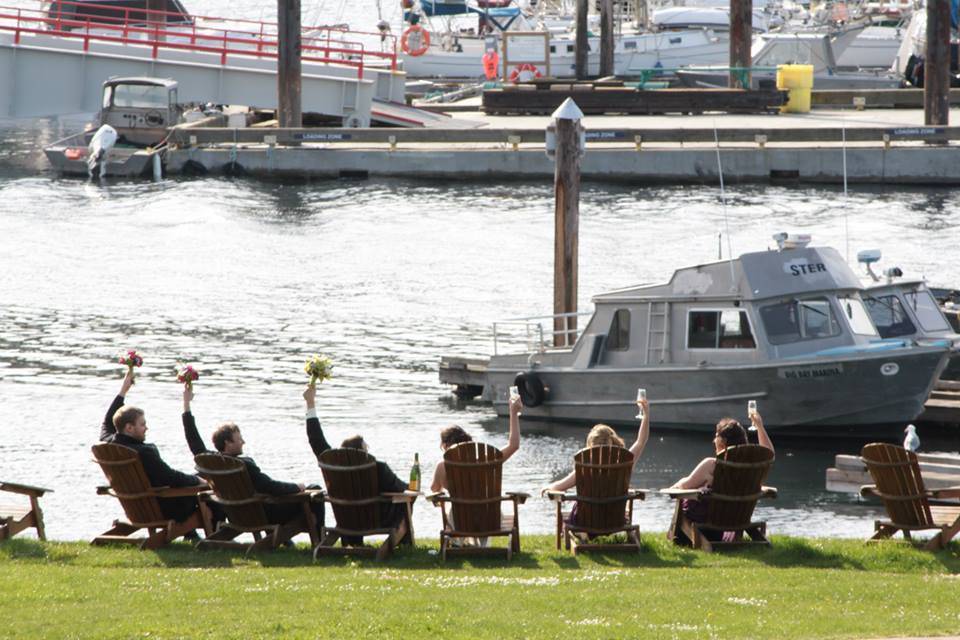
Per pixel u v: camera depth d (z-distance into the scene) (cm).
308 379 10538
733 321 9256
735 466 5172
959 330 10025
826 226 16600
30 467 8138
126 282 14150
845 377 8881
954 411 9188
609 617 4103
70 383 10300
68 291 13700
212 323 12438
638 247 15725
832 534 6856
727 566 4978
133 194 19438
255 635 3862
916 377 8825
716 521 5303
